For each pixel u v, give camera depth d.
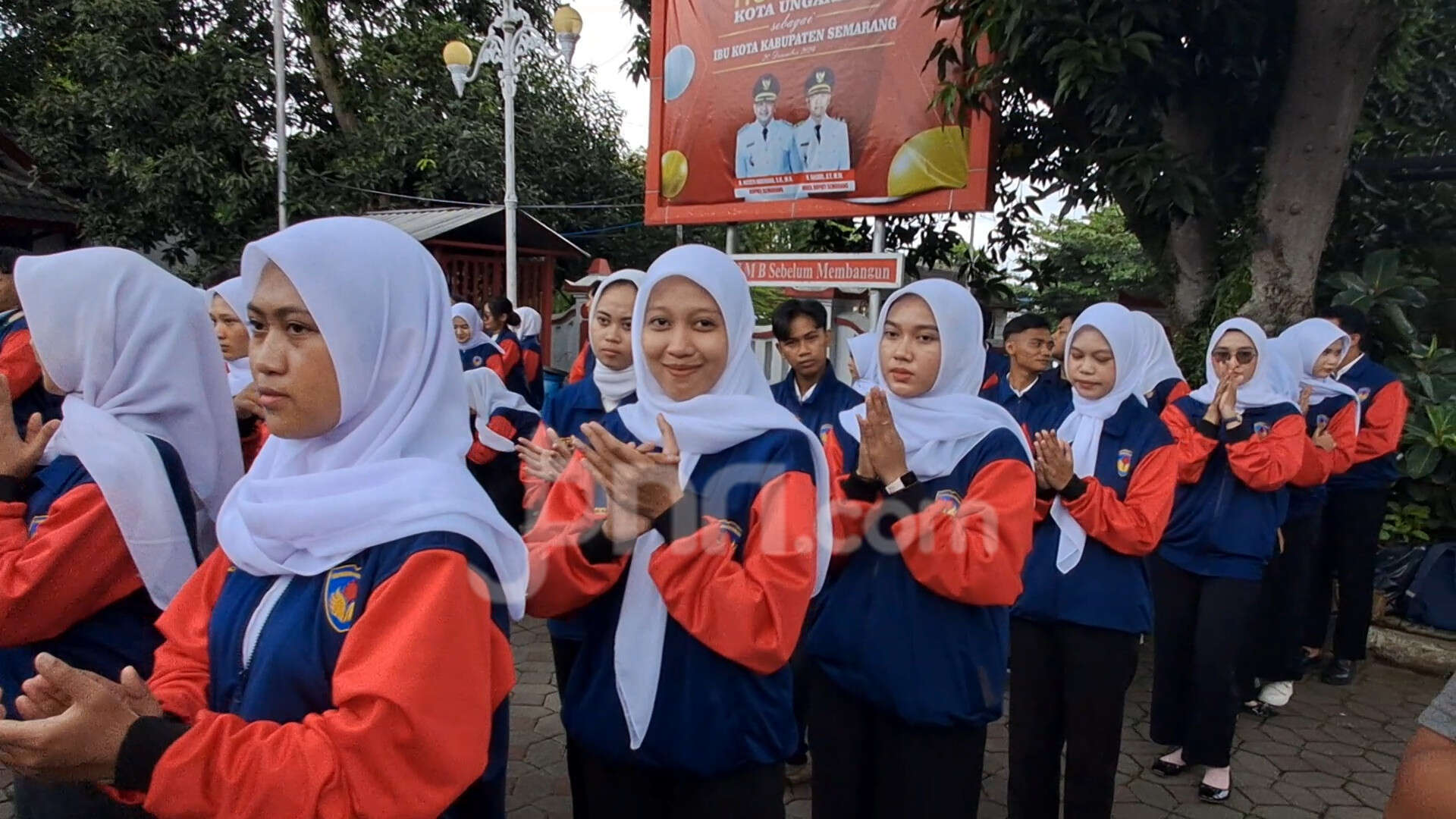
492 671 1.38
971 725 2.17
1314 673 4.71
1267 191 5.18
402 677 1.14
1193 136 5.39
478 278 11.02
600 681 1.80
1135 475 2.73
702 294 1.85
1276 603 4.11
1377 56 5.24
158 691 1.37
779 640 1.66
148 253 12.73
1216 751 3.28
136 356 1.86
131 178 11.59
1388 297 5.63
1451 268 6.43
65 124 11.91
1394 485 5.35
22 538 1.71
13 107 13.40
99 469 1.71
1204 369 5.45
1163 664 3.47
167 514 1.77
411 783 1.15
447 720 1.18
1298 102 5.00
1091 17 4.61
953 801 2.20
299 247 1.25
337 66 13.94
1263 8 5.01
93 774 1.10
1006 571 2.09
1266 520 3.24
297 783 1.10
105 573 1.72
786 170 6.80
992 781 3.49
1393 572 5.10
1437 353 5.52
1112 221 14.70
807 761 3.39
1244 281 5.36
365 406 1.33
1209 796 3.31
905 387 2.31
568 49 9.11
